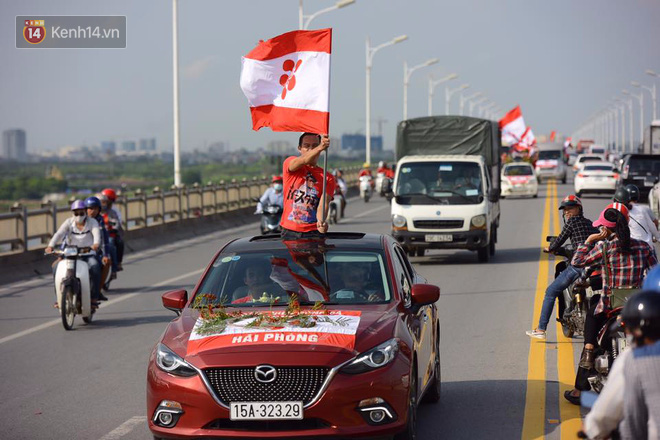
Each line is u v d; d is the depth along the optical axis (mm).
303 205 10953
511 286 21922
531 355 13781
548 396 11250
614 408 5309
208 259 30391
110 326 17625
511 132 97500
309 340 8406
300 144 11062
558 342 14805
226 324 8820
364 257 10023
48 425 10500
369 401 8195
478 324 16672
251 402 8133
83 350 15219
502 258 28484
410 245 27391
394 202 27672
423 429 9914
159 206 38344
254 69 12312
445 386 11961
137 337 16328
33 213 27656
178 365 8406
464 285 22312
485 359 13586
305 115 12250
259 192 54062
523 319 17141
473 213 26969
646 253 10266
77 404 11484
